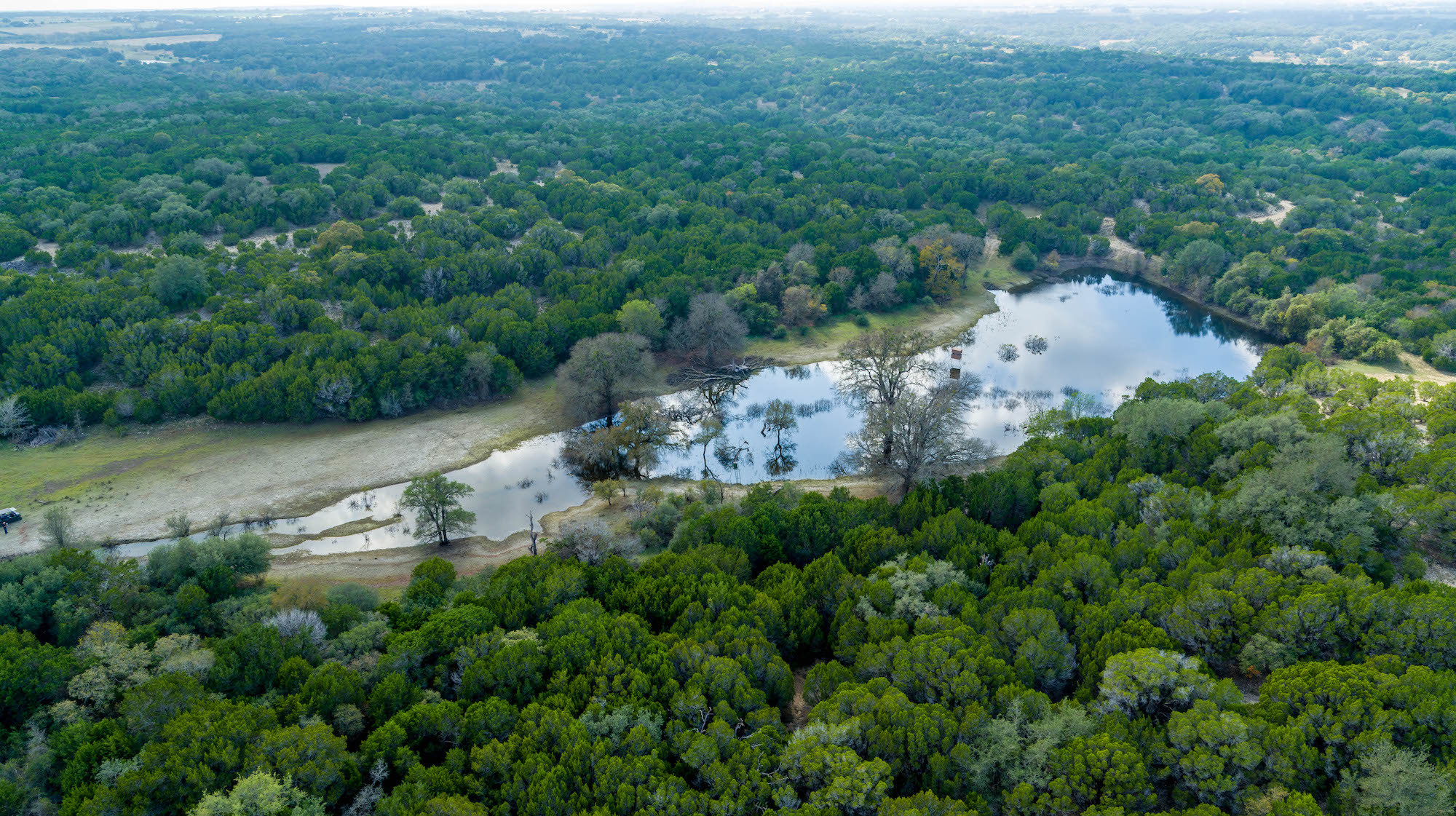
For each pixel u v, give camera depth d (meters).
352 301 123.25
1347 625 53.16
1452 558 66.69
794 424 111.31
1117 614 56.34
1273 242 164.38
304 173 175.12
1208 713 45.41
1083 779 42.59
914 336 120.06
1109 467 82.06
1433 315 127.62
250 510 88.94
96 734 47.41
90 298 112.44
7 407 95.25
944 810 41.72
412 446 102.69
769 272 144.50
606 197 176.38
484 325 120.62
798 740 45.84
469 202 170.25
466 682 52.56
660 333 126.50
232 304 114.81
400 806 43.06
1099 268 176.12
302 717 47.94
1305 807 39.66
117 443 98.25
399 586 76.00
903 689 51.19
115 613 62.19
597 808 42.47
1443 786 39.84
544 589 63.25
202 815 40.06
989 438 107.06
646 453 98.81
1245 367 130.25
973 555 66.12
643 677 51.72
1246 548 63.91
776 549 71.00
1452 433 85.50
